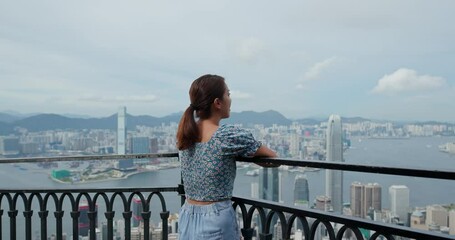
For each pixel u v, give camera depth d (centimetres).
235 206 221
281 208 196
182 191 258
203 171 191
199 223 190
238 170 221
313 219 185
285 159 189
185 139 196
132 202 261
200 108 198
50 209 274
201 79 201
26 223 274
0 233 277
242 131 193
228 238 190
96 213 263
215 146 189
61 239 267
